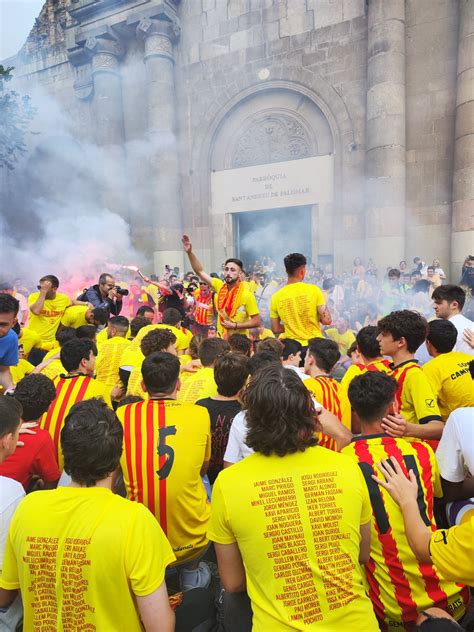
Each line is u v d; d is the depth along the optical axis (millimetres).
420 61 12820
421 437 2305
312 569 1385
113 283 6883
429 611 1654
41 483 2518
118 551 1338
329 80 14062
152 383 2340
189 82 16188
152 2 15383
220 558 1508
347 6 13719
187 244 4969
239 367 2732
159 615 1371
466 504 2047
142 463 2182
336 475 1474
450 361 2865
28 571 1395
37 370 3727
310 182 14750
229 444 2400
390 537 1732
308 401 1509
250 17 15086
